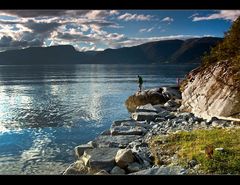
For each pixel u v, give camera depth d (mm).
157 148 14195
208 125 18906
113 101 45969
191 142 14008
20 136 23141
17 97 57750
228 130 15734
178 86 37562
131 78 123500
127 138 17812
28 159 16984
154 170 10602
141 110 27312
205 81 25172
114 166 12422
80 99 50625
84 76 149875
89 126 26781
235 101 20250
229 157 11172
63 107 41000
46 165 15891
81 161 13680
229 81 21969
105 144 16812
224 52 26594
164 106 30891
